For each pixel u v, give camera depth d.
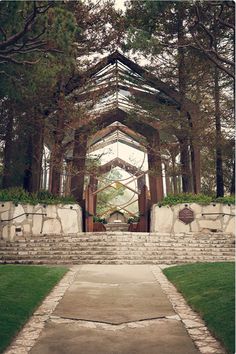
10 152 21.47
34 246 16.55
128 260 14.86
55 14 10.77
